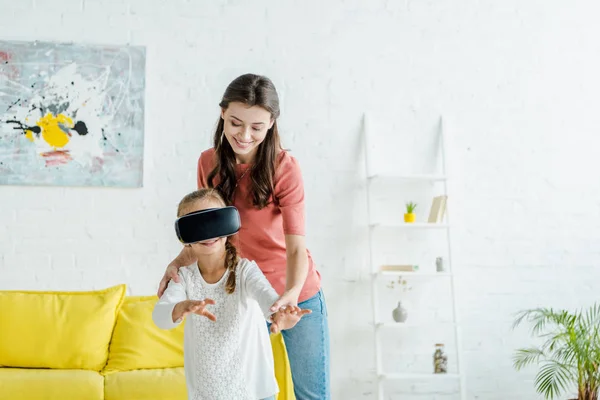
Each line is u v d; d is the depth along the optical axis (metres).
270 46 3.75
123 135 3.59
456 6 3.89
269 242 2.13
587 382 3.31
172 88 3.66
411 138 3.80
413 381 3.69
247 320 1.82
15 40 3.56
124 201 3.58
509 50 3.90
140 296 3.40
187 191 3.61
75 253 3.52
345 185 3.74
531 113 3.88
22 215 3.51
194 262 1.93
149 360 3.13
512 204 3.83
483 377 3.71
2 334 3.11
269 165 2.03
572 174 3.88
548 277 3.81
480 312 3.75
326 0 3.82
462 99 3.85
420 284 3.74
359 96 3.79
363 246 3.72
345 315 3.68
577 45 3.95
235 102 1.87
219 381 1.78
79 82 3.58
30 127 3.53
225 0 3.74
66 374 2.93
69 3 3.62
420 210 3.78
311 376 2.15
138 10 3.67
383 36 3.84
